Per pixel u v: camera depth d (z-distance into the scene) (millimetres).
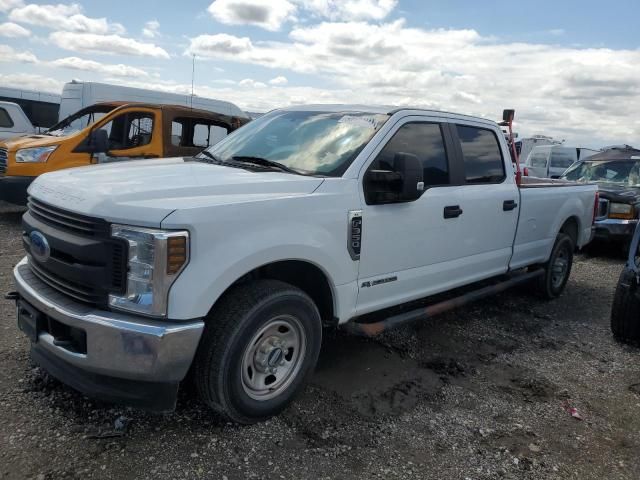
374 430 3375
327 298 3701
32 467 2748
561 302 6633
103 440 3016
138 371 2768
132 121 9625
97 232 2822
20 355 3938
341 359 4383
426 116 4488
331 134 4102
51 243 3086
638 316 5027
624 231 9016
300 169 3834
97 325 2775
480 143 5102
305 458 3029
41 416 3191
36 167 8750
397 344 4801
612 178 10391
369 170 3816
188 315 2793
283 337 3330
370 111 4312
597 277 8086
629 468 3184
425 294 4461
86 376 2977
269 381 3314
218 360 2977
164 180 3242
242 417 3164
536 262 6078
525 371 4461
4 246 7387
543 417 3715
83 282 2906
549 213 6062
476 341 5066
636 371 4617
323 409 3564
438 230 4387
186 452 2975
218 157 4328
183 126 10305
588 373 4516
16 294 3412
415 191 3734
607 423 3691
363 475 2938
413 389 3973
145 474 2771
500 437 3422
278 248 3146
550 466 3146
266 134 4414
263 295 3111
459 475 3004
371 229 3777
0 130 13266
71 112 14430
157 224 2732
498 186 5184
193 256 2807
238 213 2998
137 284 2768
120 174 3449
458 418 3611
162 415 3293
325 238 3449
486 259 5109
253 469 2891
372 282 3887
